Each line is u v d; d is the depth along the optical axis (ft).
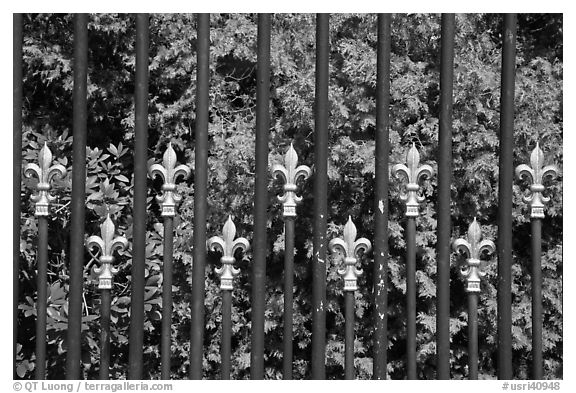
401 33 15.62
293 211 7.42
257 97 7.36
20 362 13.55
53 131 16.48
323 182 7.40
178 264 15.72
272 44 15.55
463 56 15.60
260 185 7.38
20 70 7.34
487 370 16.66
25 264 14.73
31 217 13.91
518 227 16.74
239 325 15.87
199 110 7.35
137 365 7.43
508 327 7.43
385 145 7.41
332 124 15.44
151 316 13.43
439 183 7.41
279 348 16.17
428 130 15.47
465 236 16.38
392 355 16.65
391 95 15.56
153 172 7.50
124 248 7.54
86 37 7.25
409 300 7.52
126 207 15.48
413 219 7.52
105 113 17.03
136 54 7.30
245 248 7.54
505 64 7.36
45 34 16.47
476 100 15.52
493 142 15.42
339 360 15.70
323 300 7.46
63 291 12.76
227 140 15.38
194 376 7.41
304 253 16.14
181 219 15.67
